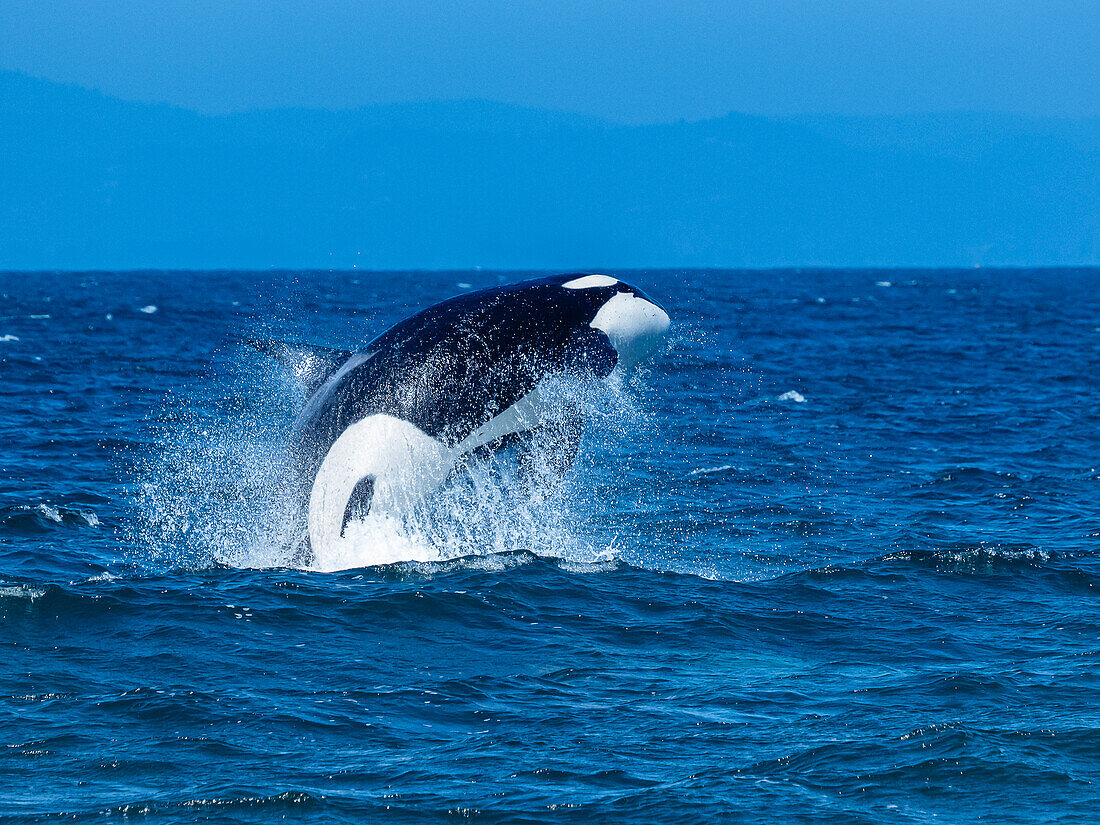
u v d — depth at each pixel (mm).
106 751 32938
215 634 42500
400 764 32531
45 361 160125
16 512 61875
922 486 77688
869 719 35719
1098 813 29641
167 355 175750
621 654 42219
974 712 36188
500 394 47938
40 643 41188
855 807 30000
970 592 50438
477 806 30000
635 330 51312
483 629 44188
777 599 49250
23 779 31141
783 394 134250
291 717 35594
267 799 30172
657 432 98438
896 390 141500
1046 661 41469
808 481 79062
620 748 33781
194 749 33156
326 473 47969
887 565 54125
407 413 47000
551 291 49906
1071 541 61531
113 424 101750
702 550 59125
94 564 53625
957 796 30562
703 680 39625
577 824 29234
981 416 115875
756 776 31812
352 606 45406
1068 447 96062
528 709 36812
